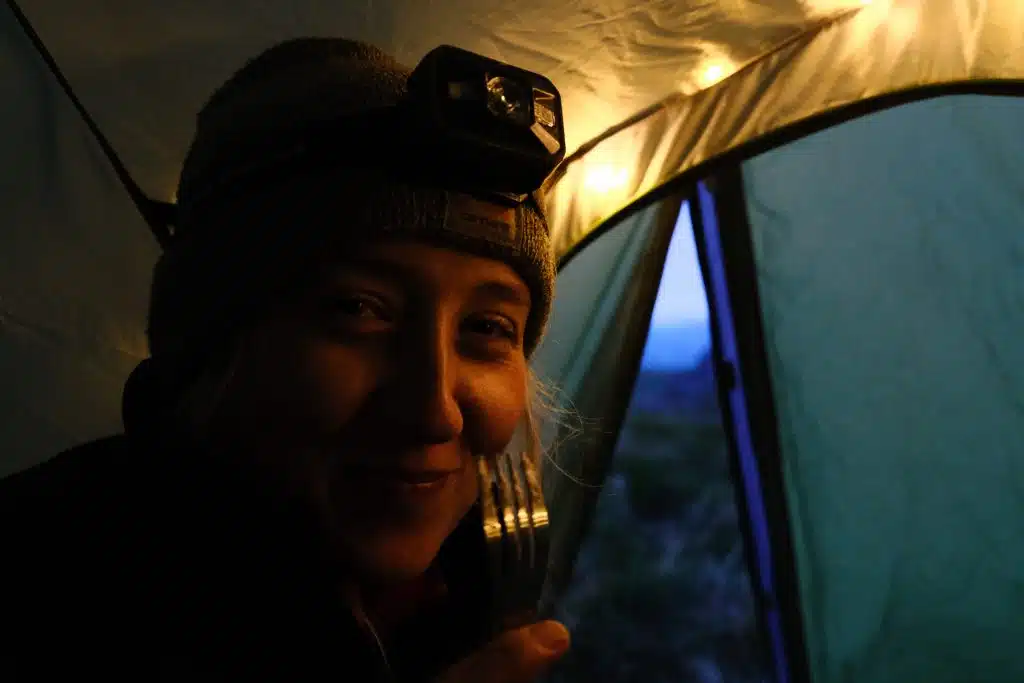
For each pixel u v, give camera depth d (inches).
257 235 16.9
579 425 64.5
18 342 31.2
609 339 65.4
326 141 16.9
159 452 17.3
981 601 68.7
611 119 44.8
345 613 16.2
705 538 136.0
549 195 44.9
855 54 48.3
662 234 64.8
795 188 66.9
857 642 71.9
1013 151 61.4
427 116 16.4
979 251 64.2
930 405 67.2
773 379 71.9
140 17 32.6
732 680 97.5
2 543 16.1
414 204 16.8
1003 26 49.3
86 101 31.9
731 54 45.8
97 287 32.4
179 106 33.3
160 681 14.8
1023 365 64.6
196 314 17.7
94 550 15.8
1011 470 66.7
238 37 34.0
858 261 67.1
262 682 15.4
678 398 218.1
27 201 31.4
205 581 15.6
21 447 31.3
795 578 73.7
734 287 71.1
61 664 14.7
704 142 47.2
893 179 64.6
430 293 17.2
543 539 20.4
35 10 31.0
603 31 41.9
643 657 102.3
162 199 33.1
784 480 72.7
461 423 17.0
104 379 32.4
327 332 16.6
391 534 16.7
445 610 21.2
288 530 16.4
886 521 69.8
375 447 16.4
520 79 17.8
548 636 17.5
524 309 19.8
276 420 16.3
